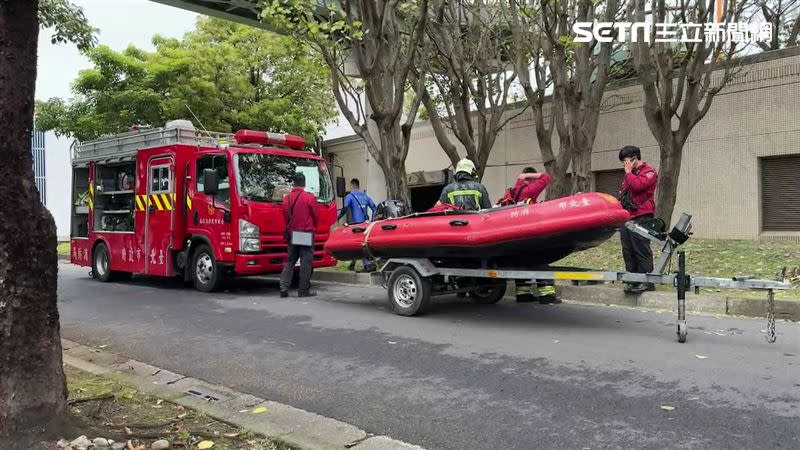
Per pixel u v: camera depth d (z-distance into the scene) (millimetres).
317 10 12805
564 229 6777
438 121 14812
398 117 12469
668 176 11648
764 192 14047
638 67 11469
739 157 14211
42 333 3789
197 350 6711
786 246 11375
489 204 8297
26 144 3732
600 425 4199
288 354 6406
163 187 11617
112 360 6316
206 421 4336
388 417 4523
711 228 14742
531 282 7871
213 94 21750
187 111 21156
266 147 11133
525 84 12578
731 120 14320
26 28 3643
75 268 16922
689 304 8266
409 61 12086
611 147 16281
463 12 14680
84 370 5676
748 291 8539
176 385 5391
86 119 20672
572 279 6977
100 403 4629
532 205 7121
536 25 13055
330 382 5410
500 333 7004
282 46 23453
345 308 9008
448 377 5406
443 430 4242
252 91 23438
